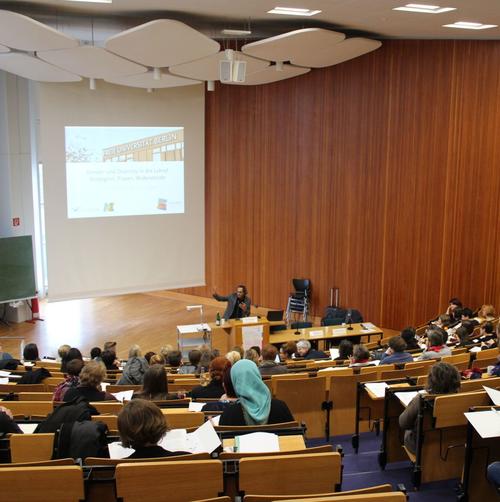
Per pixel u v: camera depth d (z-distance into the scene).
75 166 11.45
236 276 13.74
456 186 10.71
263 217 13.18
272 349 6.40
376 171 11.59
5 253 12.02
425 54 10.79
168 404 4.35
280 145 12.75
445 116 10.70
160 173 12.17
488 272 10.51
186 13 8.34
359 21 8.69
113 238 11.94
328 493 2.81
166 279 12.55
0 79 12.12
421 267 11.23
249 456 2.98
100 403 4.39
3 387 6.02
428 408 3.93
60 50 8.80
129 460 2.78
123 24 9.32
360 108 11.65
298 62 10.38
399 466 4.54
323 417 5.66
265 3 7.44
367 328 9.91
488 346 6.74
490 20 8.05
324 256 12.46
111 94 11.57
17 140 12.54
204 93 12.41
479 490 3.78
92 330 12.11
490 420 3.54
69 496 2.72
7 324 12.42
